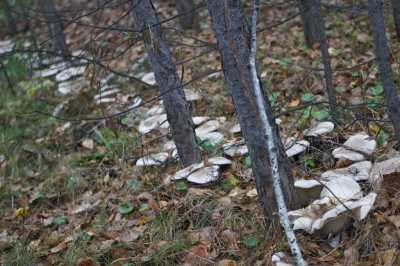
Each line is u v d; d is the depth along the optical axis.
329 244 2.80
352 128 3.63
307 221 2.71
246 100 2.72
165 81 3.52
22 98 5.20
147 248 3.11
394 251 2.65
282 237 2.83
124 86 4.95
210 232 3.08
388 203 2.87
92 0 7.05
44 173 4.18
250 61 2.46
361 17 5.17
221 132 3.95
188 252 3.00
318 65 4.46
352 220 2.82
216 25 2.66
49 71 5.53
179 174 3.51
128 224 3.37
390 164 2.93
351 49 4.70
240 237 3.01
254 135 2.76
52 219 3.64
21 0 5.96
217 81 4.62
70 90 5.05
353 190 2.83
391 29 4.88
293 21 5.43
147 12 3.38
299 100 4.11
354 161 3.20
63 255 3.27
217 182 3.45
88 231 3.38
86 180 3.95
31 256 3.30
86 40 6.21
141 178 3.77
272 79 4.47
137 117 4.44
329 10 5.30
